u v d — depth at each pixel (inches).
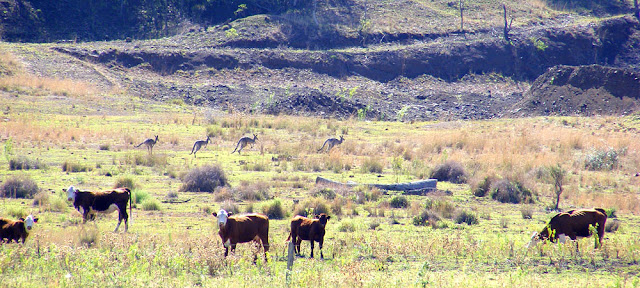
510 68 3833.7
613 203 932.0
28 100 2023.9
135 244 548.1
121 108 2112.5
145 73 2962.6
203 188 993.5
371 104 2817.4
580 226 570.3
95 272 456.8
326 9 4180.6
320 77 3339.1
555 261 525.0
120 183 980.6
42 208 781.9
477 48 3868.1
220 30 3636.8
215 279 454.3
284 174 1167.0
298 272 458.6
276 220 773.3
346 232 692.1
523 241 639.8
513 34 4062.5
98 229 638.5
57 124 1685.5
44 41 3289.9
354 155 1501.0
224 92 2746.1
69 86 2304.4
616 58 4065.0
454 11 4416.8
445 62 3722.9
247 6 4035.4
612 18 4365.2
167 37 3587.6
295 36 3698.3
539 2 4736.7
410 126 2149.4
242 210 812.0
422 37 3976.4
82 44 3142.2
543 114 2669.8
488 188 1032.2
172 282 435.8
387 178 1165.7
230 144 1601.9
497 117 2778.1
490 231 721.6
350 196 928.3
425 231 714.8
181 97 2600.9
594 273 489.1
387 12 4247.0
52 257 485.1
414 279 461.7
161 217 768.3
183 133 1721.2
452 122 2285.9
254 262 510.0
